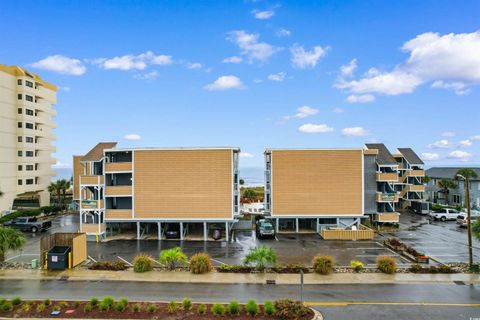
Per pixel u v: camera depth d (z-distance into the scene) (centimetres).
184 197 3341
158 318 1462
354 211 3609
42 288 1866
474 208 5506
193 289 1847
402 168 5575
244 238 3344
